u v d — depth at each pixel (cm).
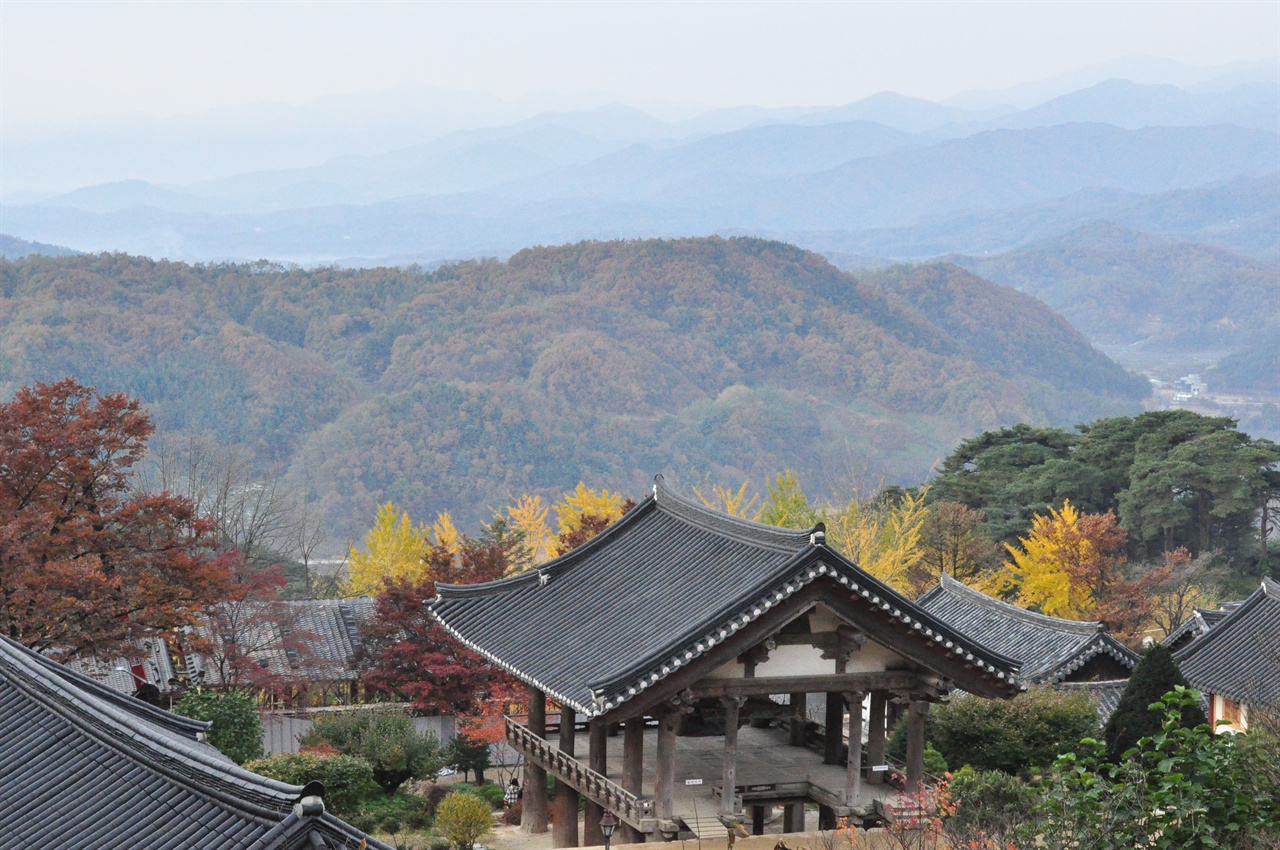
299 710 4250
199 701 3412
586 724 3212
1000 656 2627
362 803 3219
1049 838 1694
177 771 1730
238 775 1633
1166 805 1631
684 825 2552
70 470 3662
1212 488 8806
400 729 3597
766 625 2495
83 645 3503
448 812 2931
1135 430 9662
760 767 2872
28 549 3456
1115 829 1652
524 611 3027
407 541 6225
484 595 3148
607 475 19150
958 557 6738
